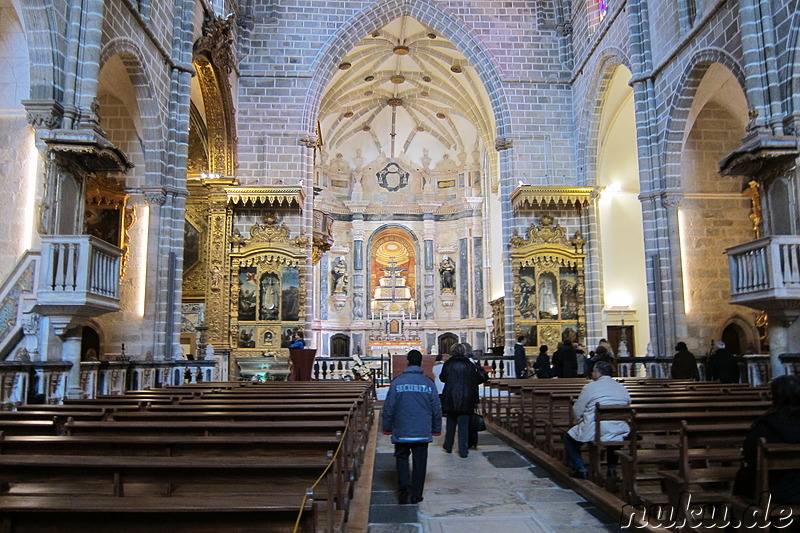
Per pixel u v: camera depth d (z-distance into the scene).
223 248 24.52
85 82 12.59
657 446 8.42
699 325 19.23
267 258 24.70
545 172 27.02
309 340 25.16
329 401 8.87
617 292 27.34
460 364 10.70
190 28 18.91
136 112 17.78
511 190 26.88
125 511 3.36
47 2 12.00
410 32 32.19
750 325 19.47
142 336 17.19
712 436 5.76
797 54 13.21
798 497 4.76
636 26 20.34
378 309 44.34
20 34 14.62
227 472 4.27
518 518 6.71
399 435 7.43
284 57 26.61
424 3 27.73
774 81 13.72
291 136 26.08
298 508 3.38
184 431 6.07
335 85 35.66
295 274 24.67
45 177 11.84
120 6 14.70
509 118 27.27
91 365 12.82
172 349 17.45
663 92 19.25
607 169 28.12
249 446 5.32
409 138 45.06
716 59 16.28
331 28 27.02
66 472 4.34
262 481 4.33
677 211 19.06
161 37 17.59
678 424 6.58
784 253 12.31
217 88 23.38
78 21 12.73
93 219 17.42
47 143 11.67
